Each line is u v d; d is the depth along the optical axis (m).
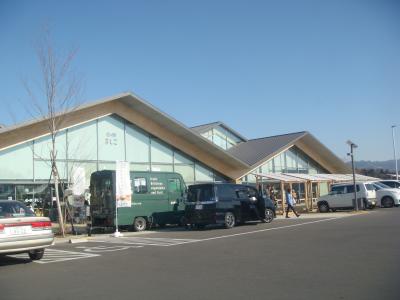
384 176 69.06
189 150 31.50
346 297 6.86
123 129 28.14
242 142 44.69
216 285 8.02
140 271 9.79
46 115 21.41
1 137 22.56
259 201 21.69
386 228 15.96
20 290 8.40
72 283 8.82
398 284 7.55
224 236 16.30
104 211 20.06
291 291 7.35
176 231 20.03
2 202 12.22
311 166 43.38
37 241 11.51
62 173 24.80
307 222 20.94
